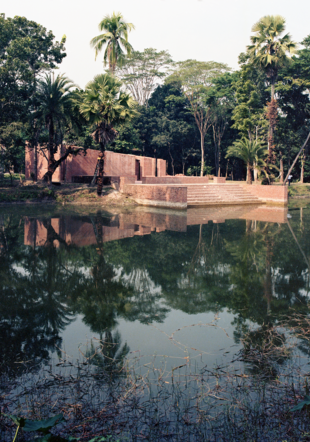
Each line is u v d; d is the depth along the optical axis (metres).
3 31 26.02
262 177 33.34
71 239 11.75
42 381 3.96
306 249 10.62
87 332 5.22
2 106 25.50
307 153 40.78
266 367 4.22
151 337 5.05
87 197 24.06
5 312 5.94
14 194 23.78
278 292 6.95
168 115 48.47
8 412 3.44
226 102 44.44
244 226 15.09
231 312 5.96
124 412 3.46
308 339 4.95
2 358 4.48
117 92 21.72
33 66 29.64
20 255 9.56
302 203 27.58
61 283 7.38
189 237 12.43
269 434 3.14
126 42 29.77
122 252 10.05
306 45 38.97
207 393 3.73
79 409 3.49
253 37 31.47
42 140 27.64
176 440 3.08
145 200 23.17
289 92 37.34
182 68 43.34
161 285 7.32
